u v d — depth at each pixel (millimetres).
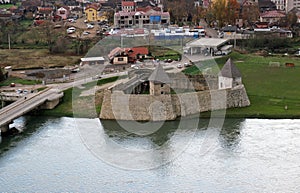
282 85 120312
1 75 126625
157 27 166750
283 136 86000
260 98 109938
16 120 98875
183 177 69875
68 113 102125
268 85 120500
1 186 68250
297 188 66688
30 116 101688
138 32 143125
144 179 69438
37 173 72062
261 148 80250
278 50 172125
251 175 70438
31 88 118875
